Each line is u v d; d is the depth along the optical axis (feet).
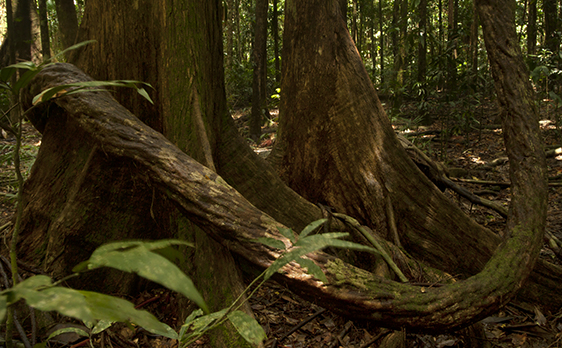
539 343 9.50
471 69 26.23
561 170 22.27
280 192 10.94
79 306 1.61
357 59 12.22
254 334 3.54
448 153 26.66
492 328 10.09
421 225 11.64
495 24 10.35
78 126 10.39
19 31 35.12
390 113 29.53
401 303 7.16
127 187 10.06
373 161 11.68
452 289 7.61
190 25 9.88
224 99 10.94
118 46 10.15
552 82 26.66
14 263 3.62
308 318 9.12
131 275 10.17
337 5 12.30
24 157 19.49
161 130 10.21
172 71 9.84
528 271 8.48
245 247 7.30
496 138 28.48
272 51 60.49
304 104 12.22
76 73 9.35
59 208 10.28
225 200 7.51
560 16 40.88
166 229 10.30
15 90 3.23
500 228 16.22
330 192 12.00
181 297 9.42
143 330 8.82
